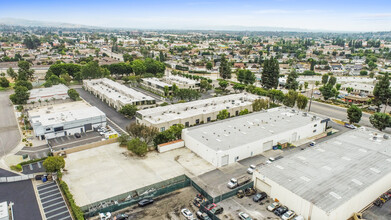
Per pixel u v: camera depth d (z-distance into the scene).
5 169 65.38
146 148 69.44
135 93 124.69
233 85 164.50
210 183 58.81
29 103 121.25
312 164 57.28
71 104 117.56
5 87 152.75
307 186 49.12
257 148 72.62
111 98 117.88
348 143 67.62
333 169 55.19
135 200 51.72
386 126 86.94
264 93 131.62
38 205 51.66
